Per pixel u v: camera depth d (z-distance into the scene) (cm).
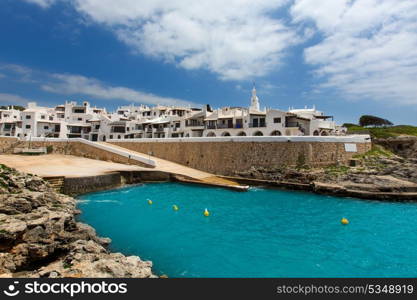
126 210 2586
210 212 2566
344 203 2944
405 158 4278
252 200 3077
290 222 2272
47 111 8906
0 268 1221
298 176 3816
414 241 1842
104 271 1148
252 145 4397
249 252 1653
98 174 3475
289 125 5209
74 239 1581
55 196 2503
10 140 5984
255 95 7669
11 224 1416
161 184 3997
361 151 3997
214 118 6134
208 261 1521
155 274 1349
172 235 1944
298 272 1400
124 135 7838
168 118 7431
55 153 5941
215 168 4697
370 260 1551
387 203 2948
